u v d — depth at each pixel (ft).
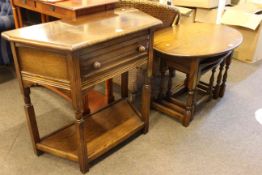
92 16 5.15
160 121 6.64
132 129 5.83
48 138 5.53
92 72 4.26
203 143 5.98
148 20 4.93
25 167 5.31
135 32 4.54
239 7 9.98
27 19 8.14
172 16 7.22
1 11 9.05
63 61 3.97
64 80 4.14
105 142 5.45
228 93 7.89
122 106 6.63
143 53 5.03
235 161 5.54
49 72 4.18
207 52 5.50
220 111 7.07
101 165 5.38
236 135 6.24
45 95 7.63
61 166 5.34
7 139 6.01
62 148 5.27
